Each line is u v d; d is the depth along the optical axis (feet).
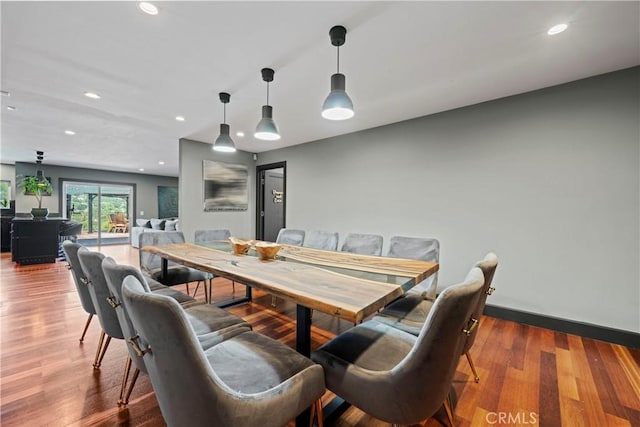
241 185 17.22
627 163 7.25
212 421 2.59
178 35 5.93
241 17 5.38
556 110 8.18
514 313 8.79
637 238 7.16
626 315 7.27
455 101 9.39
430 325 2.89
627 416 4.72
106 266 3.96
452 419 4.39
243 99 9.25
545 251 8.37
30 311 9.16
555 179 8.21
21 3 4.93
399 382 3.10
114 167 24.80
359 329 4.67
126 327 3.88
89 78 7.82
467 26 5.63
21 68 7.27
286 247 8.89
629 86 7.20
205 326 4.85
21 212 22.08
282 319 8.85
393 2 5.00
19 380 5.53
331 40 5.90
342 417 4.71
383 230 12.06
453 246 10.11
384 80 7.93
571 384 5.58
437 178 10.48
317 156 14.66
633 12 5.18
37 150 17.48
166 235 10.07
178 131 13.12
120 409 4.78
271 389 3.09
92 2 4.96
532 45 6.27
